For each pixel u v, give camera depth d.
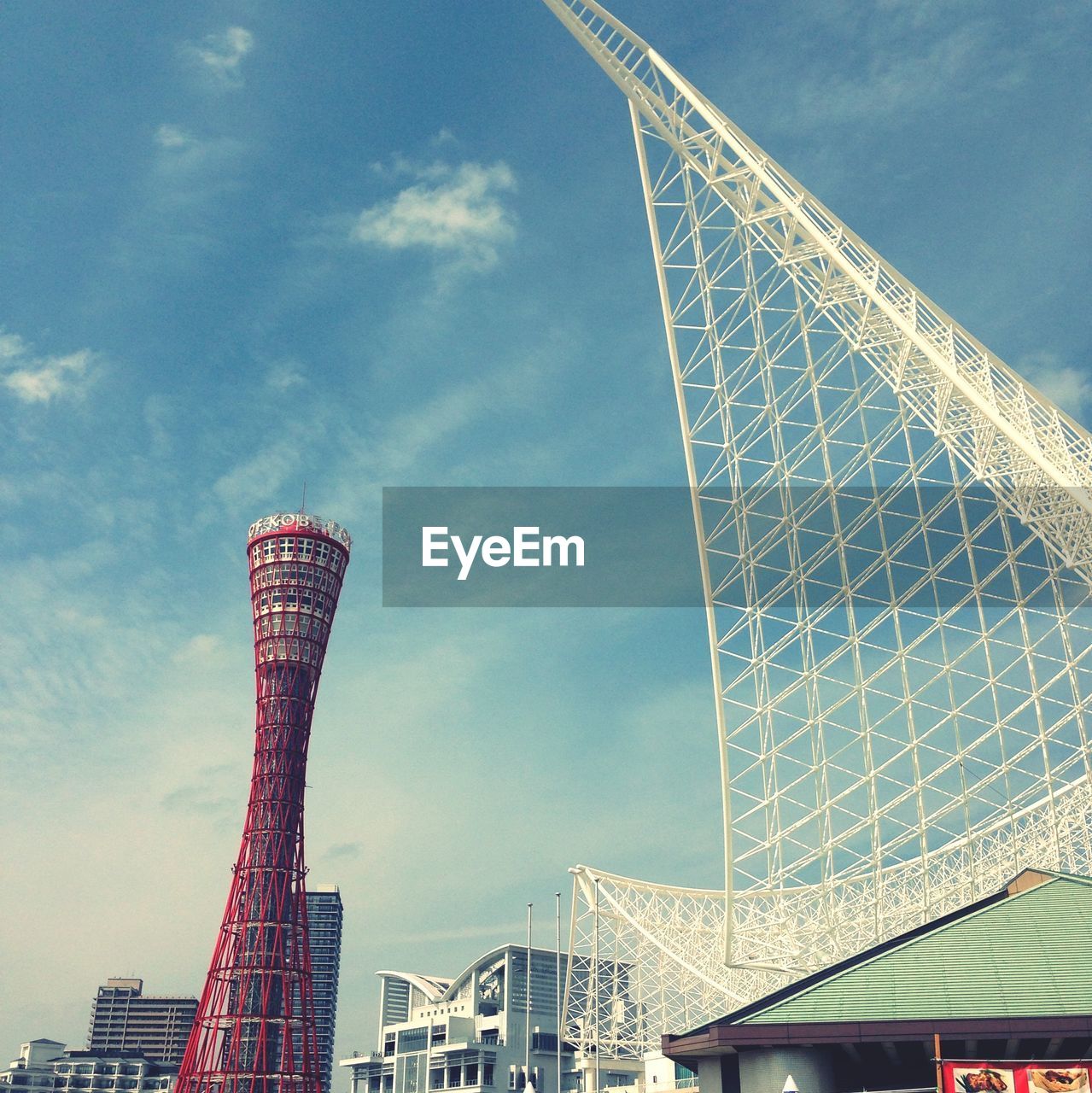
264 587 196.25
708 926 126.56
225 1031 175.25
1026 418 68.31
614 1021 139.12
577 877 141.75
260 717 189.62
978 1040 55.47
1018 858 89.56
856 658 75.69
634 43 77.69
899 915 83.44
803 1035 56.47
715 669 73.69
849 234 72.81
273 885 178.38
